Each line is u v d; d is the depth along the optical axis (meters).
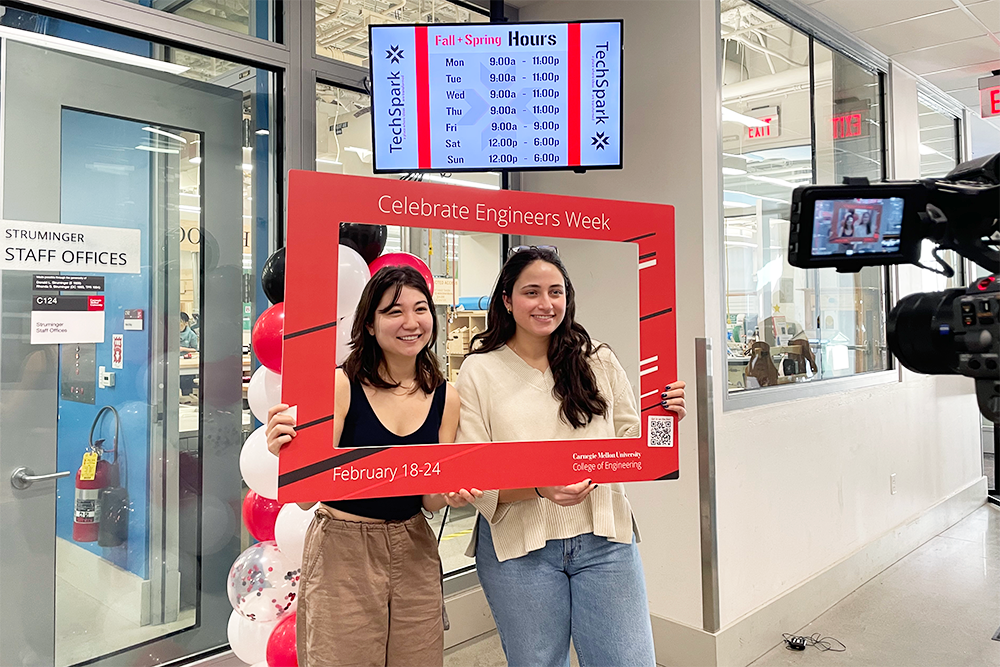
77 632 2.06
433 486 1.34
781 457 2.97
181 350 2.27
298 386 1.27
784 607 2.88
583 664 1.58
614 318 2.67
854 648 2.79
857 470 3.54
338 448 1.29
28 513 1.96
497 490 1.51
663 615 2.71
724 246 2.75
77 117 2.04
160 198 2.21
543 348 1.51
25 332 1.95
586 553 1.54
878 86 4.02
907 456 4.05
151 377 2.21
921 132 4.60
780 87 3.14
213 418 2.35
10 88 1.92
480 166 2.22
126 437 2.16
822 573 3.16
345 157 2.62
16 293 1.94
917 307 1.03
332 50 2.56
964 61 4.05
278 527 1.85
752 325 2.94
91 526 2.09
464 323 1.50
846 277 3.71
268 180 2.43
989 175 0.99
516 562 1.53
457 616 2.82
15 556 1.94
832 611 3.16
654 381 1.48
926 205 0.96
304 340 1.27
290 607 1.92
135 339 2.17
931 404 4.38
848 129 3.71
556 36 2.22
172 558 2.26
